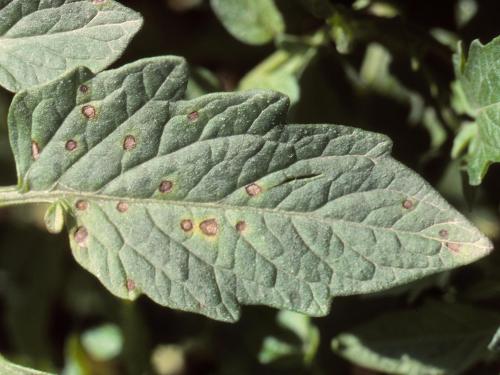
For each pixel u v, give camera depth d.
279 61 0.27
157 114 0.22
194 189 0.22
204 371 0.31
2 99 0.31
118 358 0.31
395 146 0.28
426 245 0.21
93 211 0.22
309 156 0.22
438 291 0.27
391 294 0.26
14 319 0.32
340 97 0.28
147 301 0.30
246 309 0.29
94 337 0.31
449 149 0.27
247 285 0.22
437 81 0.27
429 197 0.22
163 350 0.31
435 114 0.27
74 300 0.32
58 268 0.32
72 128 0.22
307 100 0.28
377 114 0.28
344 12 0.25
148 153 0.22
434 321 0.26
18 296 0.32
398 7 0.27
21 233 0.32
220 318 0.22
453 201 0.29
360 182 0.22
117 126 0.22
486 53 0.23
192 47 0.31
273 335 0.29
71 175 0.22
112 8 0.23
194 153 0.22
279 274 0.22
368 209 0.22
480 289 0.26
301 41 0.27
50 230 0.22
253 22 0.27
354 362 0.28
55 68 0.23
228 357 0.30
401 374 0.28
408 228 0.21
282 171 0.22
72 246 0.22
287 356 0.29
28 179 0.22
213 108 0.22
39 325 0.32
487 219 0.29
